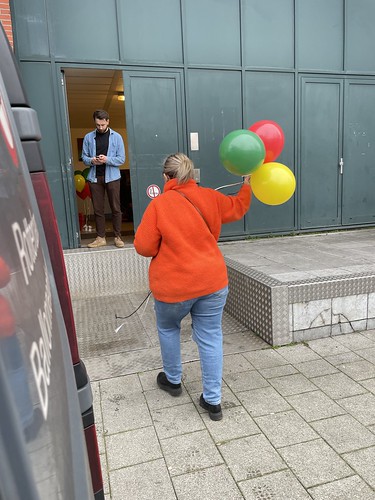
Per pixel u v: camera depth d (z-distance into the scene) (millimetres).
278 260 4891
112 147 5434
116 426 2539
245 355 3383
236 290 4074
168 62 5801
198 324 2541
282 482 2043
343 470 2105
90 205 9047
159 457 2254
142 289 5305
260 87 6281
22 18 5164
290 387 2895
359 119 6922
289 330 3549
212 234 2561
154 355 3486
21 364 642
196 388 2947
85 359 3447
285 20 6258
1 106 787
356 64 6734
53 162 5512
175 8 5734
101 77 6457
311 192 6824
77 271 5109
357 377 2996
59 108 5441
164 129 5926
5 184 727
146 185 5949
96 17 5438
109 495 2004
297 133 6566
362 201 7172
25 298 720
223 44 6020
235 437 2391
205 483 2057
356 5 6566
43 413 686
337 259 4836
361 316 3760
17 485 559
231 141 2643
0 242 656
